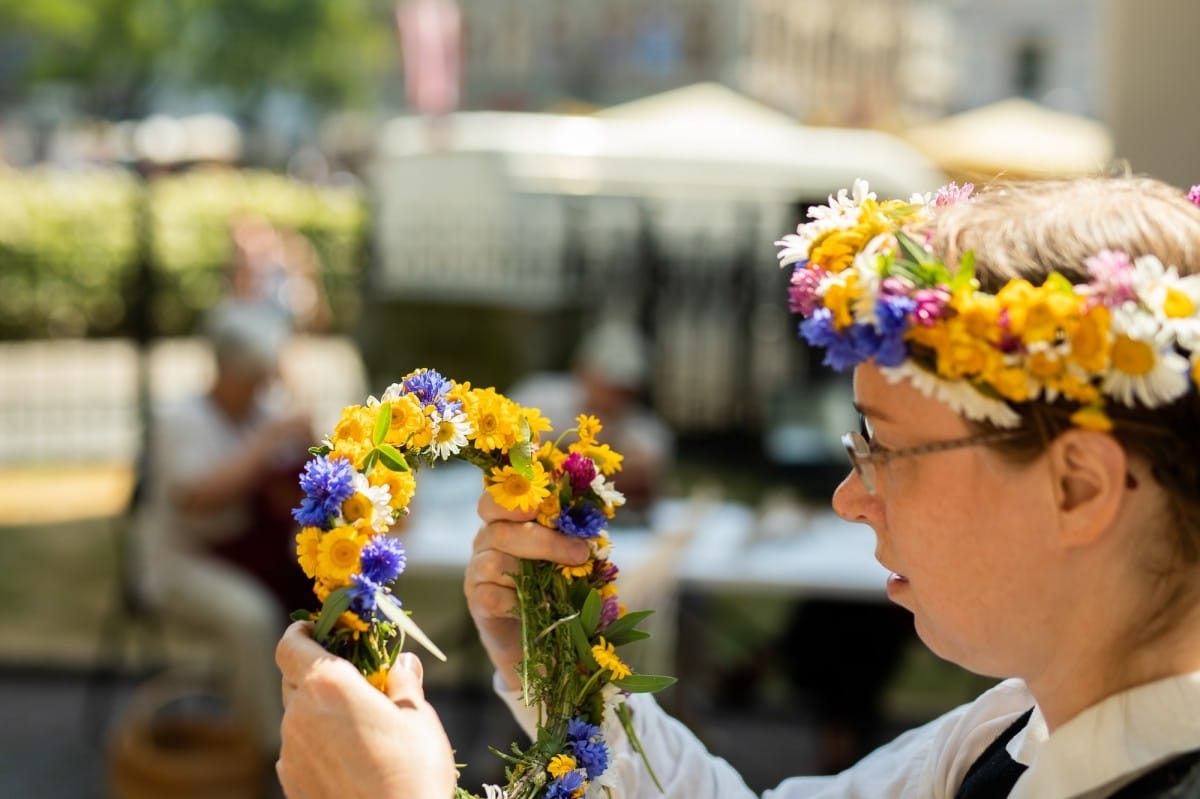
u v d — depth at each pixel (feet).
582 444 4.16
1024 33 85.15
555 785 3.83
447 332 27.40
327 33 76.33
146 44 73.56
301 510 3.56
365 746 3.34
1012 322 3.14
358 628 3.51
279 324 14.87
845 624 14.60
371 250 36.83
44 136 82.12
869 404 3.54
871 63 94.53
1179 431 3.13
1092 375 3.11
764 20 87.56
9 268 46.26
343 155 80.59
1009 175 3.85
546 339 27.94
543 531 4.00
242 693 13.80
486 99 89.45
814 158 33.27
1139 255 3.26
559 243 35.96
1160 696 3.26
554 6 90.99
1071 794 3.33
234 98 79.77
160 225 48.80
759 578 13.19
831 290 3.29
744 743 16.71
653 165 33.76
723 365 34.71
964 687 17.98
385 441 3.72
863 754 15.81
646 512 13.76
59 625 20.94
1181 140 11.71
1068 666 3.38
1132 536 3.25
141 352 23.48
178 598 13.97
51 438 34.50
